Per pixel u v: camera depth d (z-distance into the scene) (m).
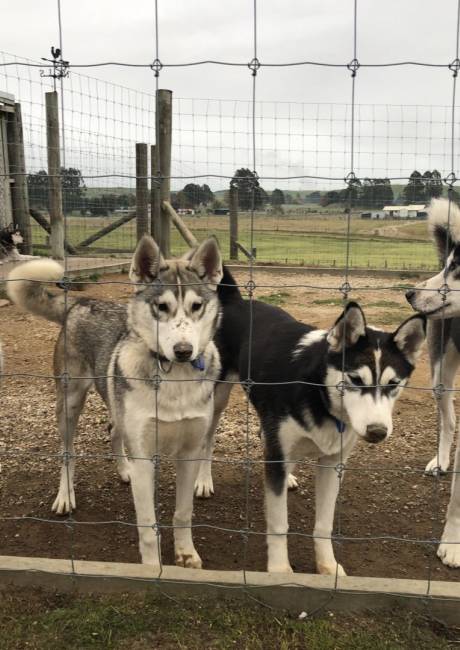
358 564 1.08
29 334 2.60
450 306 1.14
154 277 1.05
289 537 1.19
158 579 0.92
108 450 1.53
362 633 0.84
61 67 0.95
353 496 1.32
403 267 4.44
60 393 1.28
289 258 4.95
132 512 1.26
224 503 1.32
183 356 0.96
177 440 1.05
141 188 3.61
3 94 4.00
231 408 1.82
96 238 4.68
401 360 0.96
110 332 1.18
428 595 0.89
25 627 0.85
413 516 1.25
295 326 1.19
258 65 0.89
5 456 1.48
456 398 1.91
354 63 0.88
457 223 1.13
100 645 0.81
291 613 0.89
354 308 0.95
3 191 4.27
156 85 0.92
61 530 1.18
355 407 0.94
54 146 3.62
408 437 1.63
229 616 0.87
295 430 1.03
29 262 1.28
